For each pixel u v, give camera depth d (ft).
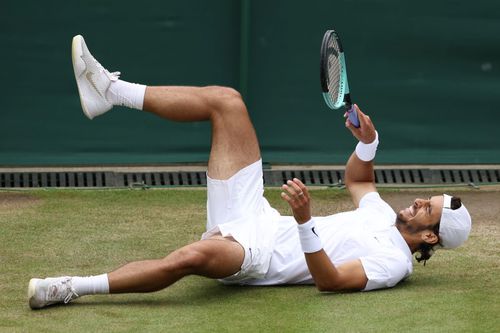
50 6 88.28
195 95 61.05
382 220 61.00
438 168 92.89
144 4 89.10
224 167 60.34
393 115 92.12
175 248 69.15
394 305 55.93
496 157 93.20
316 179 90.89
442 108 92.48
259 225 59.67
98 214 77.77
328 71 58.90
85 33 88.84
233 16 89.97
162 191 85.40
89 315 54.03
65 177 88.89
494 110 92.94
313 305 56.08
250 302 56.80
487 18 91.76
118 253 67.62
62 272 62.90
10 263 64.44
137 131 90.33
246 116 61.05
